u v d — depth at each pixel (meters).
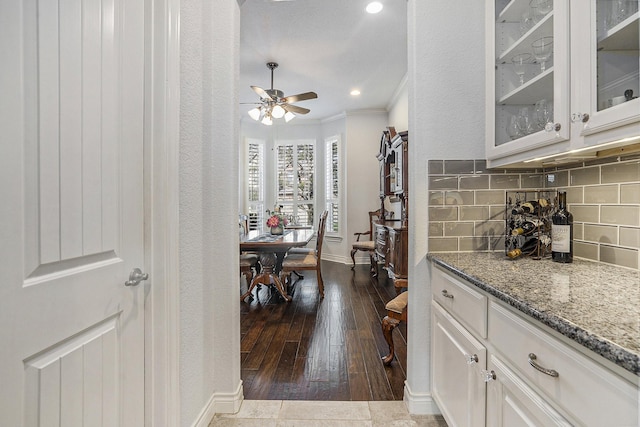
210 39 1.71
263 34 3.29
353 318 3.12
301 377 2.06
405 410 1.72
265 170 6.63
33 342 0.80
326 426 1.61
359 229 5.89
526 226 1.52
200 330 1.58
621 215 1.22
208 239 1.69
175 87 1.33
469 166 1.68
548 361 0.76
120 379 1.13
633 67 0.86
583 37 1.00
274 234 4.45
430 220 1.68
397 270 3.47
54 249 0.85
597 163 1.33
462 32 1.67
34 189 0.80
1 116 0.73
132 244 1.19
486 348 1.08
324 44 3.49
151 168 1.27
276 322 3.03
